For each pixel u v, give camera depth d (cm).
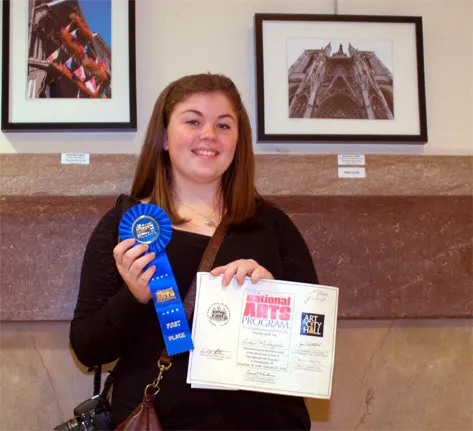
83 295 112
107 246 115
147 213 111
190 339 103
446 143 174
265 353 105
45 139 161
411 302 160
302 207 160
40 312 150
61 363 157
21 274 151
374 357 165
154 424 98
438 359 166
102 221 119
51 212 153
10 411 154
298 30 168
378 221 162
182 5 169
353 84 169
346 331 165
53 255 152
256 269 107
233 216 121
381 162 166
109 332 103
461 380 166
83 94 159
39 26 160
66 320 152
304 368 105
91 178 156
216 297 106
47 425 155
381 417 163
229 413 103
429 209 164
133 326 105
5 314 150
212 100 120
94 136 163
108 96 160
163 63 167
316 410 162
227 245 116
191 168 118
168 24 168
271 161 161
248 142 130
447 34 178
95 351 106
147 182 129
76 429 117
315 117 166
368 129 167
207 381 102
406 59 171
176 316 105
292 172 162
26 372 156
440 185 167
